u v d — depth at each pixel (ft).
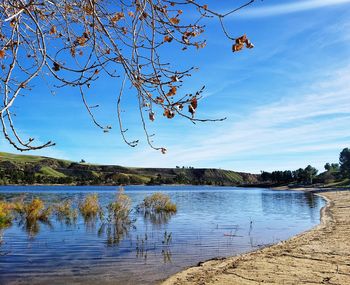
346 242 52.11
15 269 40.83
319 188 386.32
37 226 77.36
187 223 85.10
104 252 50.34
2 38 9.79
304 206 150.71
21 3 8.78
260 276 35.40
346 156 488.02
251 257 44.45
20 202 98.89
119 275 38.40
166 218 97.96
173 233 68.23
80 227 75.92
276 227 79.15
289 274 35.68
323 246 49.75
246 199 220.23
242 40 8.41
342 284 31.71
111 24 9.88
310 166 540.52
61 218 92.07
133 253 49.73
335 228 69.46
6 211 90.38
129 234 66.54
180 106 8.80
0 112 6.99
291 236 65.87
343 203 147.13
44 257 46.88
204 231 71.20
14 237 62.69
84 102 9.26
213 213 116.78
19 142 7.23
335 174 504.43
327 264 39.24
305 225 83.51
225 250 52.19
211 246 55.16
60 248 53.01
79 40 9.95
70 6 10.04
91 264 43.32
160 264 43.37
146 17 9.30
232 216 105.91
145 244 56.59
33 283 35.63
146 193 309.42
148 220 91.86
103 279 36.88
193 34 9.24
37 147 7.33
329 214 105.70
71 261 44.83
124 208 85.25
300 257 43.24
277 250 48.44
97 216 96.78
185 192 366.02
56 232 68.59
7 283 35.58
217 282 33.96
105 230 71.82
